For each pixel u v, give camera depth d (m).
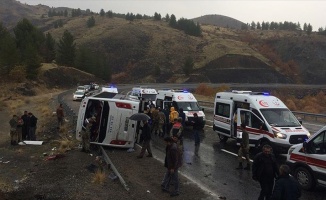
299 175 10.59
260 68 146.12
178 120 14.65
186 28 196.75
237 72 137.88
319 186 10.83
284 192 6.68
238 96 16.81
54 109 34.88
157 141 18.55
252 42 196.50
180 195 10.03
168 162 10.03
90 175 11.95
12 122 18.66
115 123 16.05
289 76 150.62
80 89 51.28
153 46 160.00
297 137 13.96
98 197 9.74
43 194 10.10
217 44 168.12
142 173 12.30
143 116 14.59
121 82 123.44
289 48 181.62
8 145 18.53
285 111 15.48
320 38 190.50
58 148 16.58
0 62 59.59
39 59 67.62
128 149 15.99
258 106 15.34
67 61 90.69
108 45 159.00
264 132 14.65
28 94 55.94
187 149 16.47
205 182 11.27
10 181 11.65
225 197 9.82
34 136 19.52
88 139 15.48
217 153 15.62
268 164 8.20
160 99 25.95
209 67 140.75
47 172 12.48
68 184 10.98
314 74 159.75
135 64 143.38
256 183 11.16
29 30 85.50
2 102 42.41
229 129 17.30
